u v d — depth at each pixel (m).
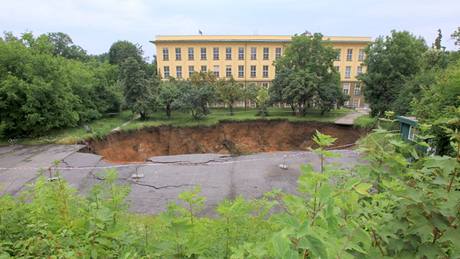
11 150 16.31
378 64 26.03
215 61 43.75
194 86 30.41
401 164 2.03
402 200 1.65
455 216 1.52
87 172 12.19
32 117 18.14
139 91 27.53
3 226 2.57
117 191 2.94
